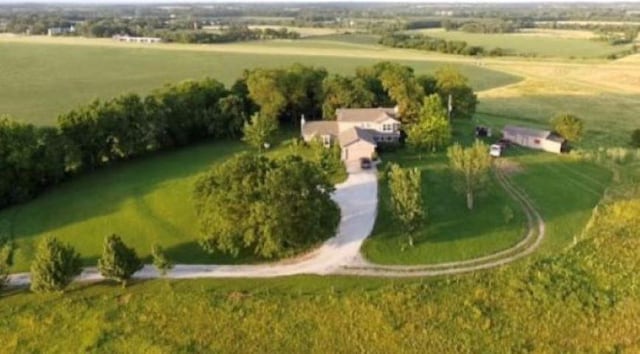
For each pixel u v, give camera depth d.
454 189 73.56
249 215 56.72
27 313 49.91
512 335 46.81
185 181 78.56
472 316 48.38
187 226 65.06
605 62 196.88
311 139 90.81
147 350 46.66
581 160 87.62
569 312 48.44
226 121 99.75
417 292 50.88
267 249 56.28
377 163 82.50
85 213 69.56
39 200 74.19
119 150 88.69
